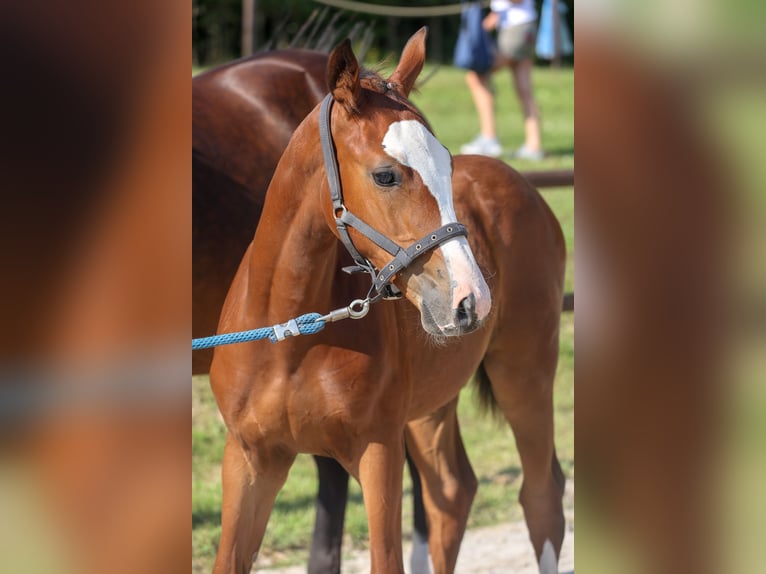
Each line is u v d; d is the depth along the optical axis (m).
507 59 9.84
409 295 2.63
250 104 4.32
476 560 4.62
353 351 2.91
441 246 2.54
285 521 4.84
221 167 4.14
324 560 3.86
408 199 2.56
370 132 2.61
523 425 4.05
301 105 4.43
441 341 2.62
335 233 2.72
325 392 2.91
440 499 3.96
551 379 4.05
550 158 9.91
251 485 3.08
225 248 4.06
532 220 3.97
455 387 3.63
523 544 4.80
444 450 3.97
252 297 2.94
